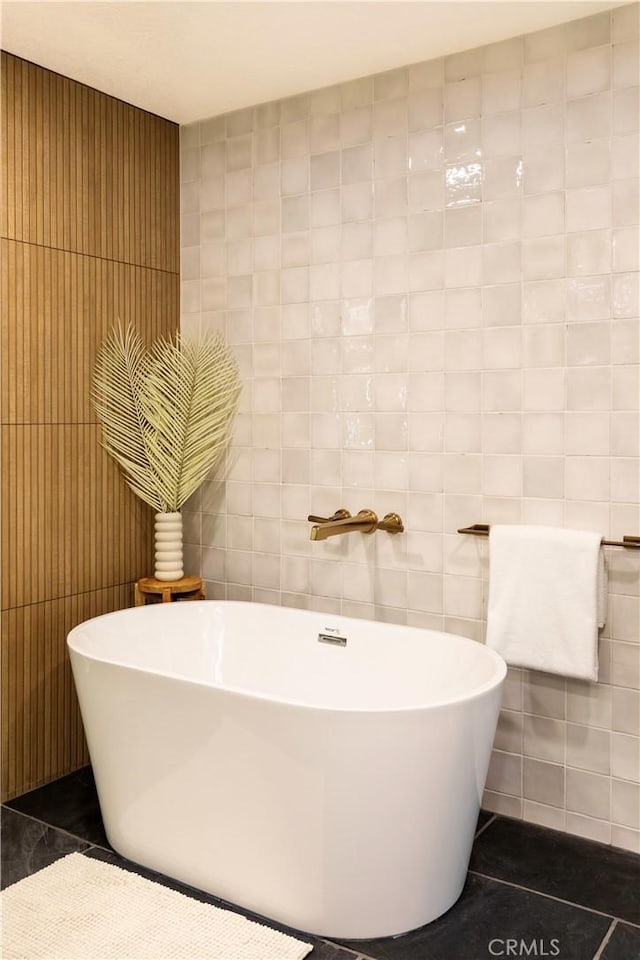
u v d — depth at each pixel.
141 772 2.45
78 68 2.95
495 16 2.56
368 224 3.01
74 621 3.15
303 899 2.19
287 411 3.25
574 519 2.65
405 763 2.10
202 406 3.29
